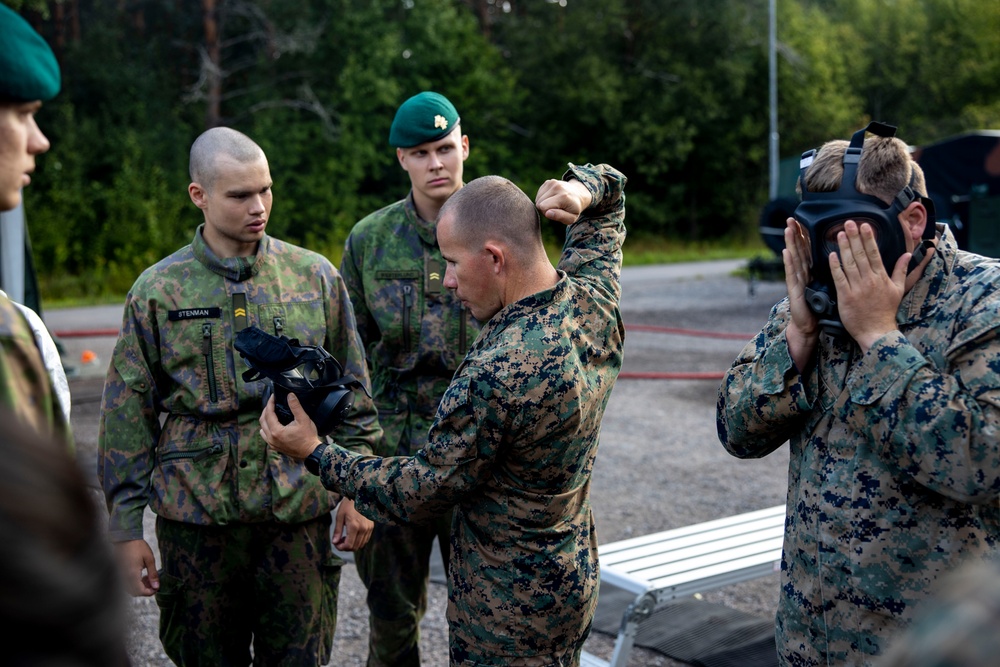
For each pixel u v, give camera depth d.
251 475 2.52
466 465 1.87
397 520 1.95
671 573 2.99
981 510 1.66
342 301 2.76
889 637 1.70
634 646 3.62
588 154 34.09
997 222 13.40
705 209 35.53
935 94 40.97
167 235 23.20
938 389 1.60
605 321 2.05
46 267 21.72
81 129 24.17
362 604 3.93
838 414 1.77
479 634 1.98
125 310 2.52
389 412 3.07
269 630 2.63
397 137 3.00
